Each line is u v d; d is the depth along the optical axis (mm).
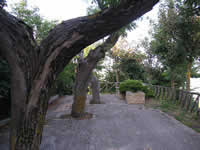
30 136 1151
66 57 1256
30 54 1154
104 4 1755
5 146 2555
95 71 12484
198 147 2436
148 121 3754
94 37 1255
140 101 5961
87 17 1235
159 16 5957
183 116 4160
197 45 4922
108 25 1213
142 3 1183
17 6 6281
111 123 3617
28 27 1211
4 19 1047
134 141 2656
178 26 5059
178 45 5125
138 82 6652
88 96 8164
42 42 1265
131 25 4398
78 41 1217
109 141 2660
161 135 2902
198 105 4133
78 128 3291
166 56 5801
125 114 4395
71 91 10172
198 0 3166
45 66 1174
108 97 7617
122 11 1171
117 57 11836
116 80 12039
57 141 2664
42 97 1174
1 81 3799
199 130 3141
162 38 5898
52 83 1245
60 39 1189
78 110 4121
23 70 1123
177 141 2646
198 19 4730
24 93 1133
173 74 6648
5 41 1060
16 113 1144
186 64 5551
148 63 9578
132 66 11461
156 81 8844
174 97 5500
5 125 3643
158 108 5184
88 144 2551
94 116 4211
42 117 1209
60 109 5363
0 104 4762
